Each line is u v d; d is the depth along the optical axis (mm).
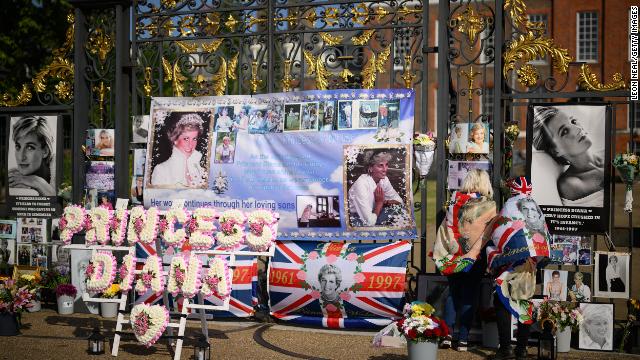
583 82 7219
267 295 8062
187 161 8336
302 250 7738
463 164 7500
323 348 6801
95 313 8492
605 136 7105
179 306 7883
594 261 6992
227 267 6383
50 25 18078
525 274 6242
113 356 6535
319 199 7840
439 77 7617
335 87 8078
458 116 7652
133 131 8648
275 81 8914
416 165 7637
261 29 8719
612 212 7125
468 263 6562
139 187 8602
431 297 7320
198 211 6578
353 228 7727
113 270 6828
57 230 8945
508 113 8109
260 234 6547
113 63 8820
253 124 8148
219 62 8438
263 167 8055
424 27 7719
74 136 8898
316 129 7910
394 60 7824
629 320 6738
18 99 9289
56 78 9383
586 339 6738
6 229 9109
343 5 7988
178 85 8586
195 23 8484
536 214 6336
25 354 6527
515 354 6359
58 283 8672
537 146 7309
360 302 7410
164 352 6715
